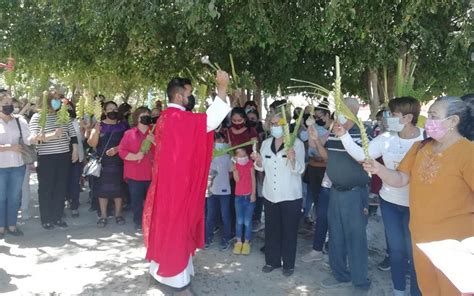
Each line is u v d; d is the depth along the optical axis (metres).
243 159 5.68
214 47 8.72
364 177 4.34
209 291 4.71
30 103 8.55
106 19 6.02
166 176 4.39
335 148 4.39
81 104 6.70
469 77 8.95
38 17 8.98
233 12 5.93
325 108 5.88
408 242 4.07
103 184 6.69
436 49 8.01
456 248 2.22
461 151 3.26
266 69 9.57
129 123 7.72
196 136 4.40
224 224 5.88
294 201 4.96
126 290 4.71
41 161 6.52
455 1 5.79
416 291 4.12
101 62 9.91
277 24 5.97
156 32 7.30
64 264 5.37
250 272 5.20
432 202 3.36
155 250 4.46
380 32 6.55
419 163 3.50
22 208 7.10
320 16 5.66
